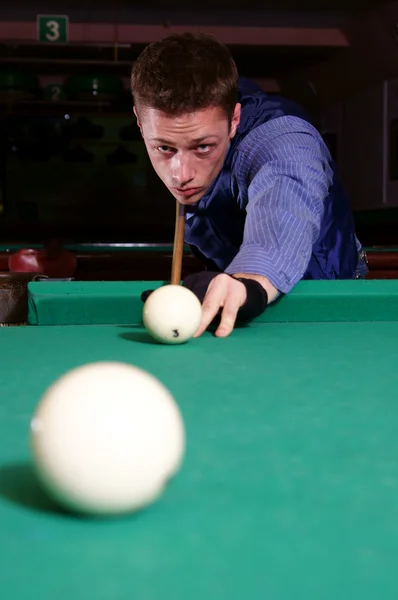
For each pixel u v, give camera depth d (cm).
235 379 134
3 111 884
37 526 68
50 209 1218
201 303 185
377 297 210
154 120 202
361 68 967
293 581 58
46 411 71
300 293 206
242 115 231
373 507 73
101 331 192
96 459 67
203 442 95
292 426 103
